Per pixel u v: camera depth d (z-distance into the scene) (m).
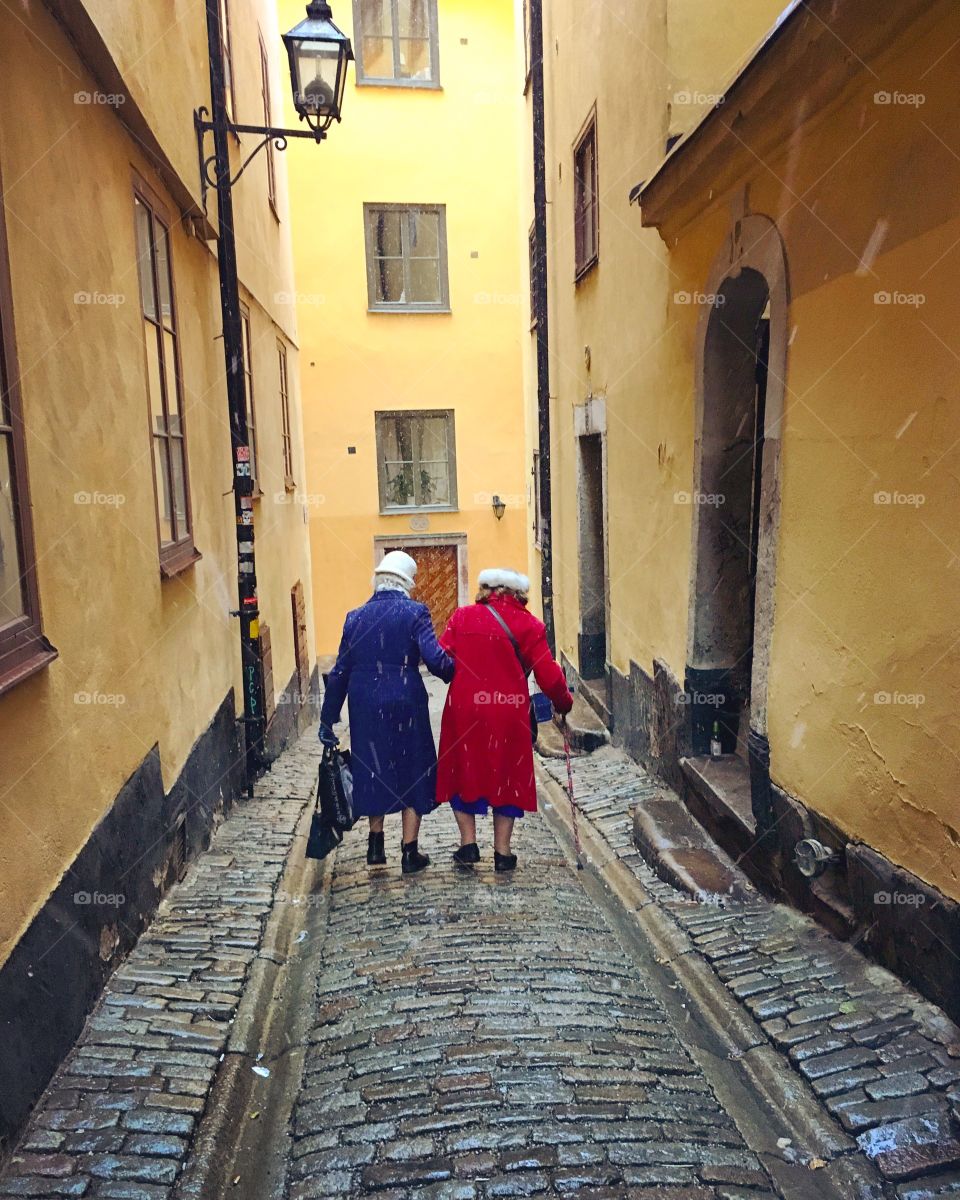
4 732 2.47
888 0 2.80
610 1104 2.74
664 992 3.62
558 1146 2.54
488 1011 3.33
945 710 2.89
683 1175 2.43
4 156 2.67
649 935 4.12
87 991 3.08
